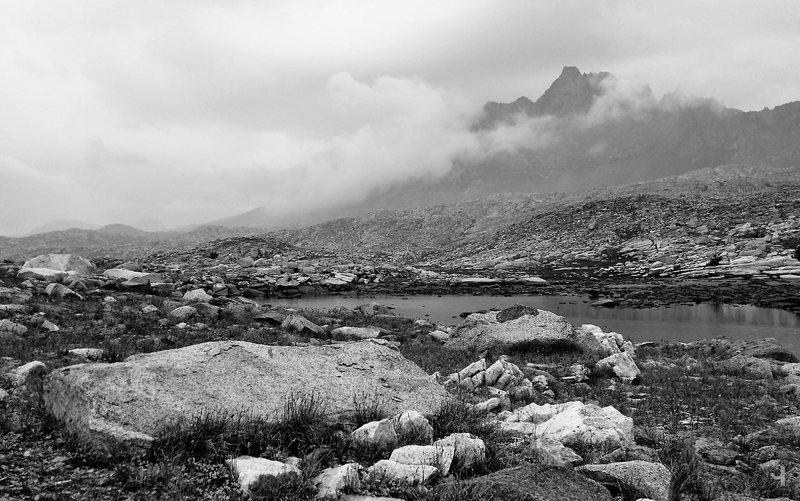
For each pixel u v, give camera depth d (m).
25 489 6.17
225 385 8.73
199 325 22.86
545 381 15.70
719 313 43.84
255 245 98.50
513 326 22.64
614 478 7.07
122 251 199.25
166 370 8.59
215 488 6.53
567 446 8.92
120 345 16.00
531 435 9.55
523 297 57.56
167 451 7.27
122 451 7.19
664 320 40.38
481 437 9.06
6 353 13.59
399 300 55.28
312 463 7.32
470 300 55.19
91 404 7.63
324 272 72.81
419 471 6.94
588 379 17.08
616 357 17.88
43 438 7.77
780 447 9.84
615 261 94.81
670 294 55.41
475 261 118.19
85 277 38.19
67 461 7.07
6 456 7.04
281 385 9.20
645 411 13.03
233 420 8.12
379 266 84.56
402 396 10.14
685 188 175.62
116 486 6.44
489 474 6.79
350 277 70.06
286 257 89.44
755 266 74.50
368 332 25.11
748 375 18.86
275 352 10.05
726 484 7.93
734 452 9.58
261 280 63.91
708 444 9.98
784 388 16.27
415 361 19.08
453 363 19.16
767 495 7.59
